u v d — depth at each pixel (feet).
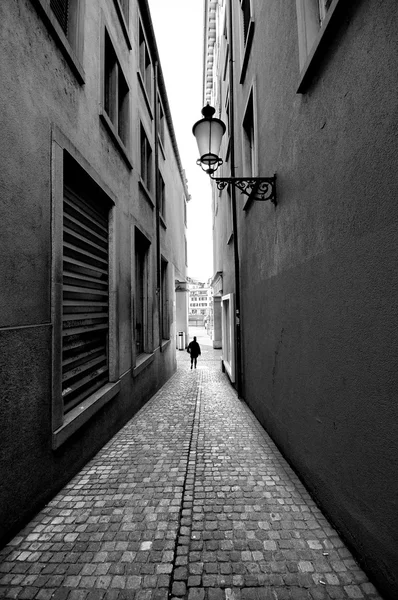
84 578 6.82
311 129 9.57
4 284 7.84
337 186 7.96
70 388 12.20
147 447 14.39
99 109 14.89
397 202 5.68
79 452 12.00
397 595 5.78
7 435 7.75
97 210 15.80
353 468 7.32
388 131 5.88
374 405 6.46
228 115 33.50
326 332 8.73
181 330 76.69
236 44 26.37
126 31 20.34
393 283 5.84
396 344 5.76
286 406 12.72
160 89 36.73
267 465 12.34
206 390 29.68
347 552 7.50
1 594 6.44
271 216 14.78
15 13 8.43
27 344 8.61
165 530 8.39
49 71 10.27
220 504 9.61
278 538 8.03
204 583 6.66
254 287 19.67
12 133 8.22
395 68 5.64
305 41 9.98
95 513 9.14
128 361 19.34
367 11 6.45
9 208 8.05
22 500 8.39
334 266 8.19
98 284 15.66
